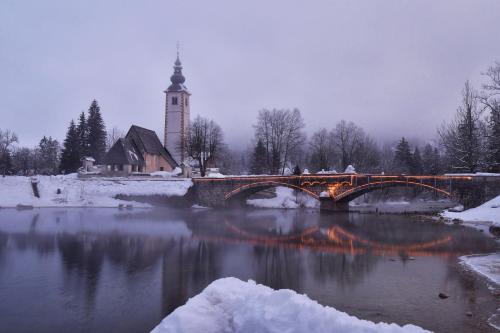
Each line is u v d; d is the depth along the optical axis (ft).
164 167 350.43
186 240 137.18
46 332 59.06
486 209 182.50
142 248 122.11
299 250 119.85
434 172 391.24
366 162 370.53
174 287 80.74
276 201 290.15
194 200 266.98
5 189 255.70
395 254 112.27
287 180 250.98
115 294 76.33
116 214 213.87
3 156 366.43
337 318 29.30
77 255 111.34
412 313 63.46
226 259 106.93
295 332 29.04
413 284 80.48
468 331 56.03
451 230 155.33
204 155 321.52
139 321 63.05
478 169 230.89
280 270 93.97
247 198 291.38
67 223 175.52
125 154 294.25
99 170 313.12
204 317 32.45
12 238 137.18
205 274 90.79
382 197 354.33
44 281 84.89
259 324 30.55
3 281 85.10
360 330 27.96
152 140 350.02
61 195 257.55
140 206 257.14
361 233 153.48
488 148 228.22
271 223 185.57
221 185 264.11
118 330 59.77
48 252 115.14
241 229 165.27
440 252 113.80
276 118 343.46
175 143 364.58
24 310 67.77
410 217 208.54
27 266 98.43
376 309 65.51
